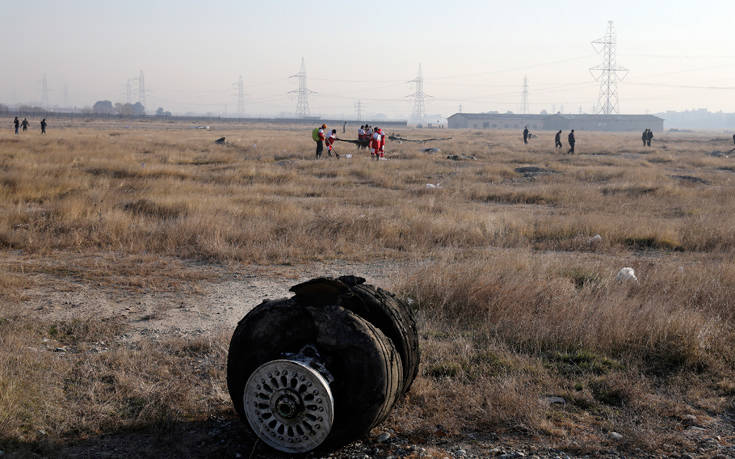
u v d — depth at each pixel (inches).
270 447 172.1
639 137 3993.6
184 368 236.7
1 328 269.7
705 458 174.2
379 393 164.1
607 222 578.9
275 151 1601.9
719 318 289.3
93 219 530.6
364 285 196.2
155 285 364.2
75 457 170.7
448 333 281.7
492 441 183.9
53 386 212.4
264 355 172.2
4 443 170.7
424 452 175.8
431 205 675.4
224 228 503.2
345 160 1304.1
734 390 221.8
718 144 2652.6
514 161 1476.4
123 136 2282.2
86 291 348.5
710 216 622.8
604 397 215.3
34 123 4109.3
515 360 245.1
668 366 245.4
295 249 461.1
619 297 310.3
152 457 172.1
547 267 385.1
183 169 1069.1
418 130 5354.3
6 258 422.6
